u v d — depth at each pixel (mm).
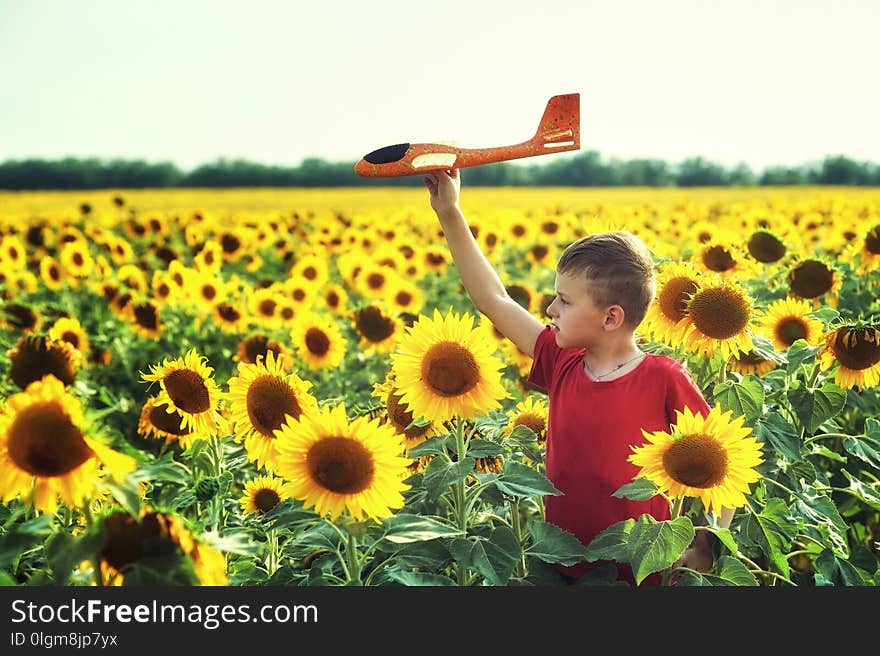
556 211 19172
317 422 2293
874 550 4172
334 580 2586
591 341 2896
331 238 15977
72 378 3434
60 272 11547
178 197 48938
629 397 2855
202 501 3082
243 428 2926
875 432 3664
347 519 2293
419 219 21625
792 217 19344
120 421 6086
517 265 14031
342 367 7113
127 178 65438
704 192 47688
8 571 2744
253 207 42344
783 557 3066
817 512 3396
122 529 2123
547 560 2543
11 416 2074
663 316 3428
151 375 3295
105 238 13805
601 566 2824
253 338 6387
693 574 2744
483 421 3195
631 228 14133
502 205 38406
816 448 3785
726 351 3338
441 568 2820
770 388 3680
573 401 2949
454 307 10688
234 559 3146
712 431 2459
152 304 8289
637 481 2561
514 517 2980
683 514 3295
